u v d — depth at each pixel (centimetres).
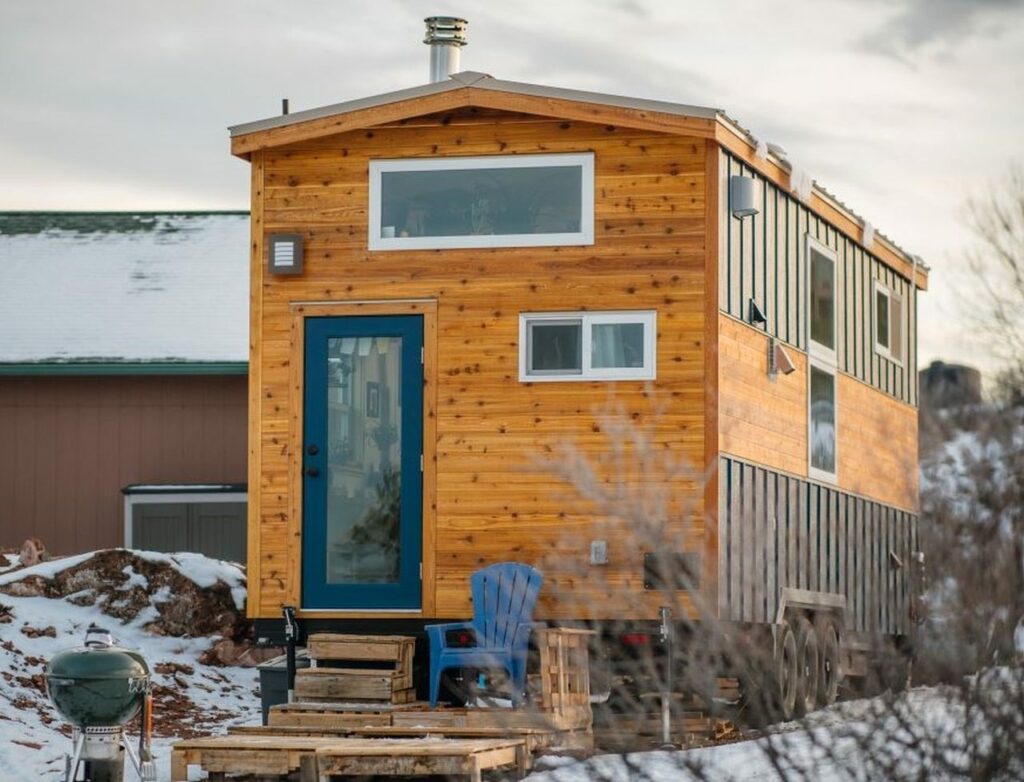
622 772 920
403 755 1007
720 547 1277
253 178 1367
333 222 1351
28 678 1469
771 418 1439
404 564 1320
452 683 1280
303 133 1347
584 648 1212
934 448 690
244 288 2667
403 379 1332
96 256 2767
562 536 1286
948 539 680
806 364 1566
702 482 1278
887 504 1855
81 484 2494
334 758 1016
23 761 1154
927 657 698
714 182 1299
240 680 1706
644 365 1298
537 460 1301
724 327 1312
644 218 1306
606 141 1315
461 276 1329
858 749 740
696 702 1209
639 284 1304
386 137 1347
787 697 1409
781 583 1423
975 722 701
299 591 1334
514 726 1142
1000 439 677
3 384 2516
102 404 2500
